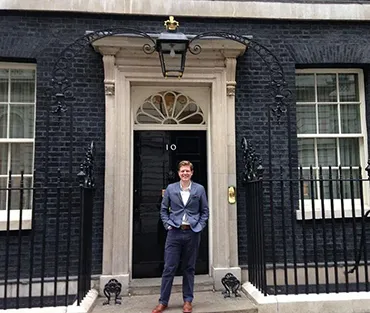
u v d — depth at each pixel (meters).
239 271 5.31
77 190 5.31
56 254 4.29
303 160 6.00
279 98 5.18
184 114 5.88
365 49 5.96
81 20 5.59
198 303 4.61
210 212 5.64
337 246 5.57
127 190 5.30
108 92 5.36
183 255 4.35
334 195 5.91
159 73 5.48
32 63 5.62
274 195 5.61
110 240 5.19
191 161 5.80
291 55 5.86
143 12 5.66
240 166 5.61
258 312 4.34
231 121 5.55
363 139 6.02
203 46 5.42
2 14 5.47
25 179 5.50
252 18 5.84
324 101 6.14
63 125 5.41
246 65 5.78
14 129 5.60
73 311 4.07
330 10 5.96
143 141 5.77
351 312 4.34
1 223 5.10
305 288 4.70
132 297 4.99
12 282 4.99
